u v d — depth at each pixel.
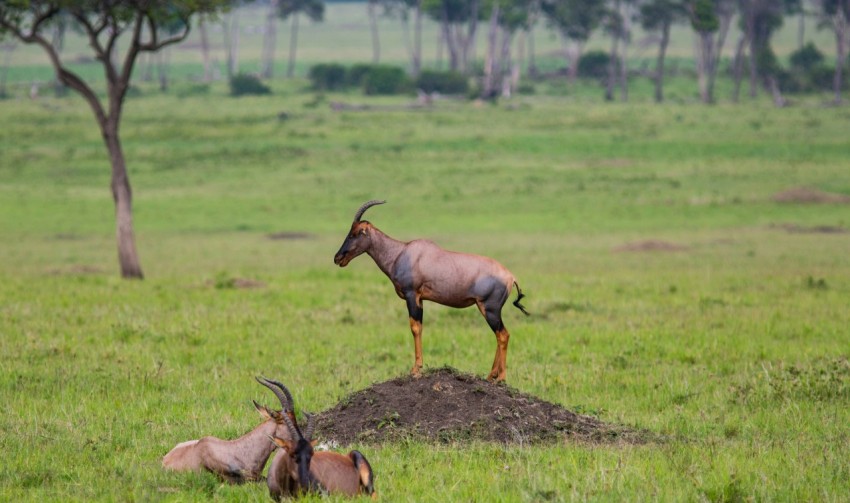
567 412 46.44
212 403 51.56
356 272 116.31
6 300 88.44
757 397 53.12
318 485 32.38
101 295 92.50
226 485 35.59
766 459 39.12
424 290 46.59
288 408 35.69
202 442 37.50
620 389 56.56
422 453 40.22
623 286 103.25
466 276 46.22
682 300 92.06
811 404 51.44
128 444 42.62
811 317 81.69
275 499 33.19
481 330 76.62
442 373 46.94
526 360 64.94
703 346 69.00
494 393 45.72
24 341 68.00
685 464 37.72
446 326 79.06
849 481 35.94
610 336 73.12
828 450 40.59
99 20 115.94
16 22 114.44
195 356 65.25
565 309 87.88
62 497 34.53
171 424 46.66
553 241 162.38
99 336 71.31
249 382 57.28
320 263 136.75
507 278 46.62
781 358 64.88
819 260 132.88
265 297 92.94
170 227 183.38
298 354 66.19
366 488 33.53
